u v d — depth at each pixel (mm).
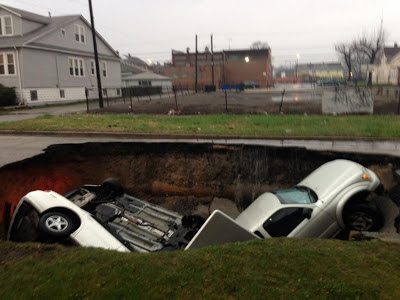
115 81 44000
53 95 32344
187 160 10680
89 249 4105
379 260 3689
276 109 21516
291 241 4145
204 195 10344
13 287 3355
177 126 15211
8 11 29562
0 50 28625
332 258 3713
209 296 3143
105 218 6383
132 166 10805
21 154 10250
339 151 9789
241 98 33312
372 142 11727
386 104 22094
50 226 5191
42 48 30391
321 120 16016
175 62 79688
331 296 3137
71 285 3334
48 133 14398
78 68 36156
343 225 6320
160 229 6363
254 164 10281
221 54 77250
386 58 59969
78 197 7246
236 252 3832
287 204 6227
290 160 10117
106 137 13766
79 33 36438
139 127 15008
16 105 28469
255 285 3270
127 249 5172
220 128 14469
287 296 3131
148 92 48625
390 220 6672
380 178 8977
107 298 3154
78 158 10836
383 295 3150
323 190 6488
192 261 3664
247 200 10086
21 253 4016
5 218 8320
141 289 3242
